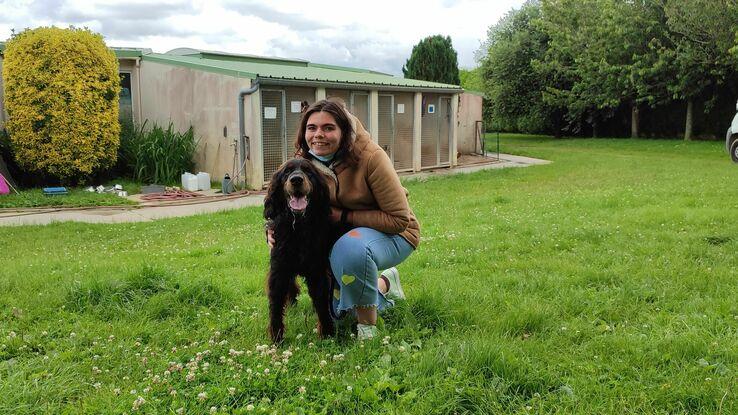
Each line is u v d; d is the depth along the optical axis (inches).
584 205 381.1
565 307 163.5
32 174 545.6
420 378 112.7
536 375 113.7
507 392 110.0
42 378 120.2
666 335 135.6
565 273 202.8
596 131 1286.9
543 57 1243.8
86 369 126.5
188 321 162.9
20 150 517.0
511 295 175.6
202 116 591.2
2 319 163.9
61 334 150.7
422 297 164.6
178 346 143.6
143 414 102.6
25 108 504.7
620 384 111.8
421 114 700.7
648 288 179.9
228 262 240.4
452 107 748.0
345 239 137.7
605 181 545.3
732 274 191.6
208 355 130.7
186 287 177.8
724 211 323.3
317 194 133.4
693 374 115.5
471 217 353.4
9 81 508.7
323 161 143.3
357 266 136.9
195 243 305.9
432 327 151.9
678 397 106.3
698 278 188.2
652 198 397.7
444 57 1225.4
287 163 135.0
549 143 1155.3
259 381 111.2
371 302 142.3
